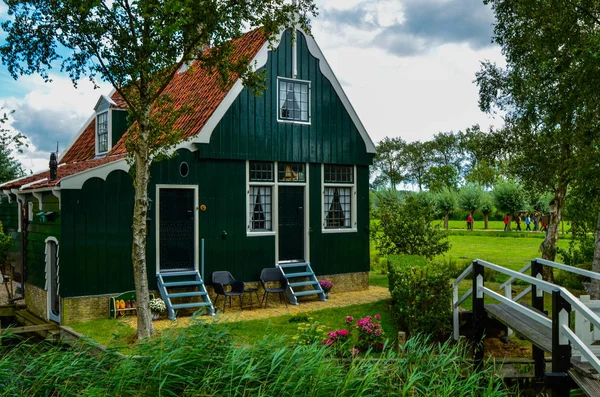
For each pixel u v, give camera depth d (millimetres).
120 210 13078
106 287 12859
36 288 14453
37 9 9805
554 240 17344
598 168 12086
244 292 14578
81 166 14781
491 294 8734
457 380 6672
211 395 5352
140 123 10422
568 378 6188
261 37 15344
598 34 11367
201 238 14188
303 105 16016
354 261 17047
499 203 43875
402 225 19188
